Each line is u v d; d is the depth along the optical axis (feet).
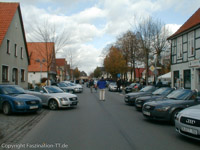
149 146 18.48
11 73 75.00
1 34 65.57
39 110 36.50
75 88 89.71
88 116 33.63
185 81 72.18
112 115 34.60
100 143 19.30
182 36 74.18
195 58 65.10
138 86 84.58
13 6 77.77
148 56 84.84
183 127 20.04
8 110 34.19
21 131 24.02
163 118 27.25
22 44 87.86
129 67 150.30
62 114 35.81
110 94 85.56
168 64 155.94
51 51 86.69
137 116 33.76
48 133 23.02
